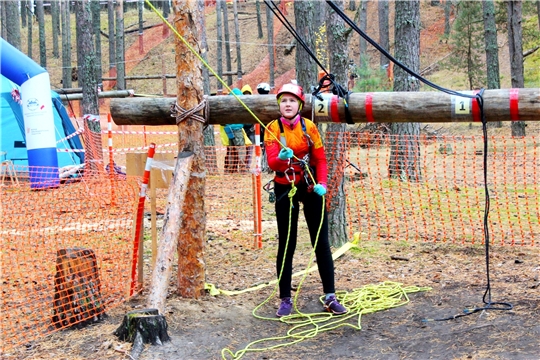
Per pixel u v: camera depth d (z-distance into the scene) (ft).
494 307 15.79
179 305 16.67
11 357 13.62
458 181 36.81
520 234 24.67
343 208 23.15
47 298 17.93
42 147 38.04
